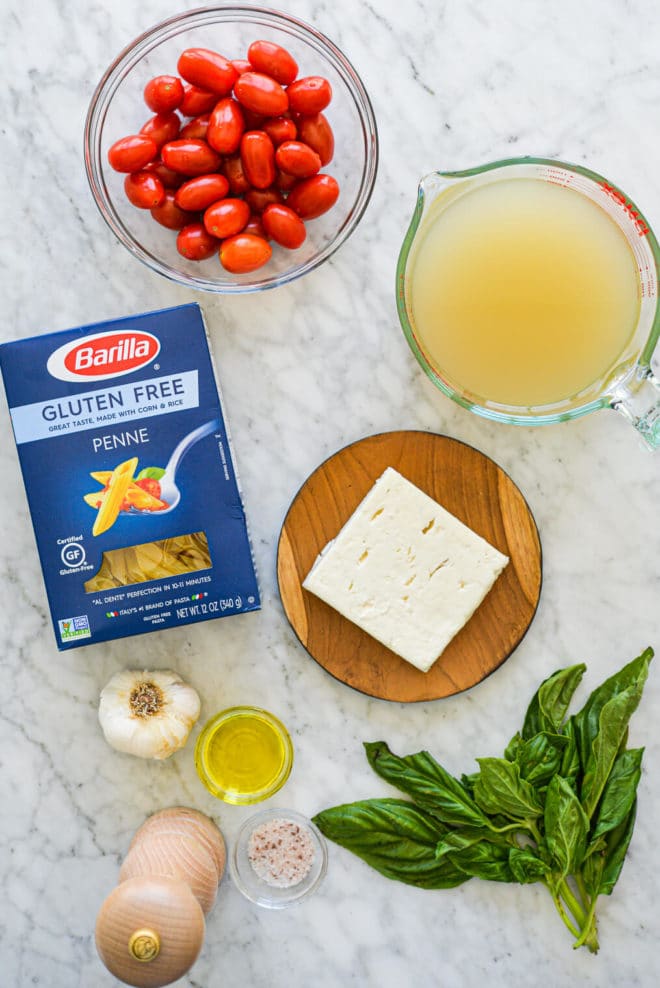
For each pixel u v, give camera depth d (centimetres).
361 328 83
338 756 84
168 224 78
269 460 83
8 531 84
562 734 82
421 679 82
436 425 83
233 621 84
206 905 80
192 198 75
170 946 73
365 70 82
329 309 83
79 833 84
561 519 84
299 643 84
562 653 84
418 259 76
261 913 84
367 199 78
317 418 83
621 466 84
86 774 84
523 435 84
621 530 84
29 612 84
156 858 79
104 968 84
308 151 75
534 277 75
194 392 77
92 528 78
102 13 81
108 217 78
